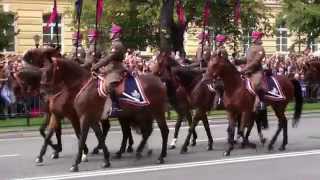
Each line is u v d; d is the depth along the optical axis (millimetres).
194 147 17828
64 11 39719
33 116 23672
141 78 15125
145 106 14969
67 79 14633
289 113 28844
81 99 13992
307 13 34469
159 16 32250
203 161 15117
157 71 16562
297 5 35125
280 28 45031
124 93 14688
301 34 39031
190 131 16766
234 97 16031
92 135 21281
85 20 33938
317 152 16609
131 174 13289
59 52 15281
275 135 17375
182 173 13391
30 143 18922
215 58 15891
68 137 20453
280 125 17438
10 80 23312
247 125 16953
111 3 33688
